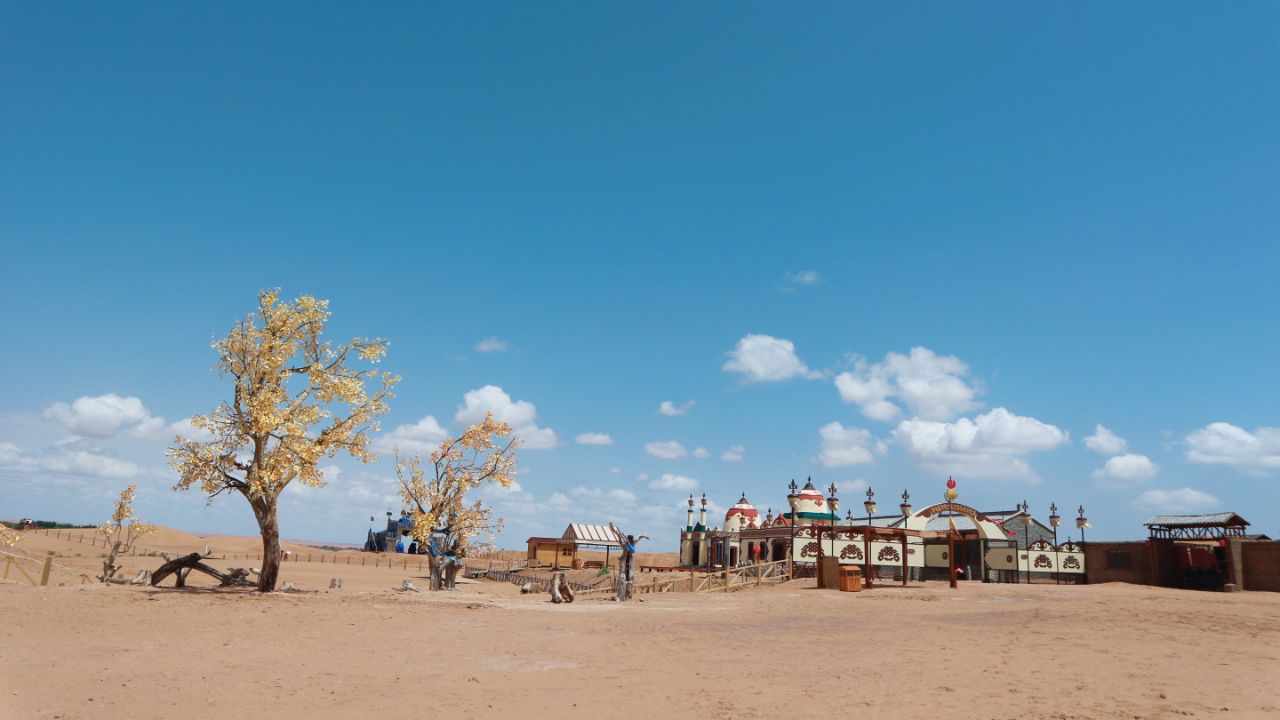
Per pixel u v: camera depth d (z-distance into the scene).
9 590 30.33
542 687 15.04
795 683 15.18
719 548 72.56
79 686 14.38
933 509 58.97
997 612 29.44
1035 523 59.81
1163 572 53.47
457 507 47.56
